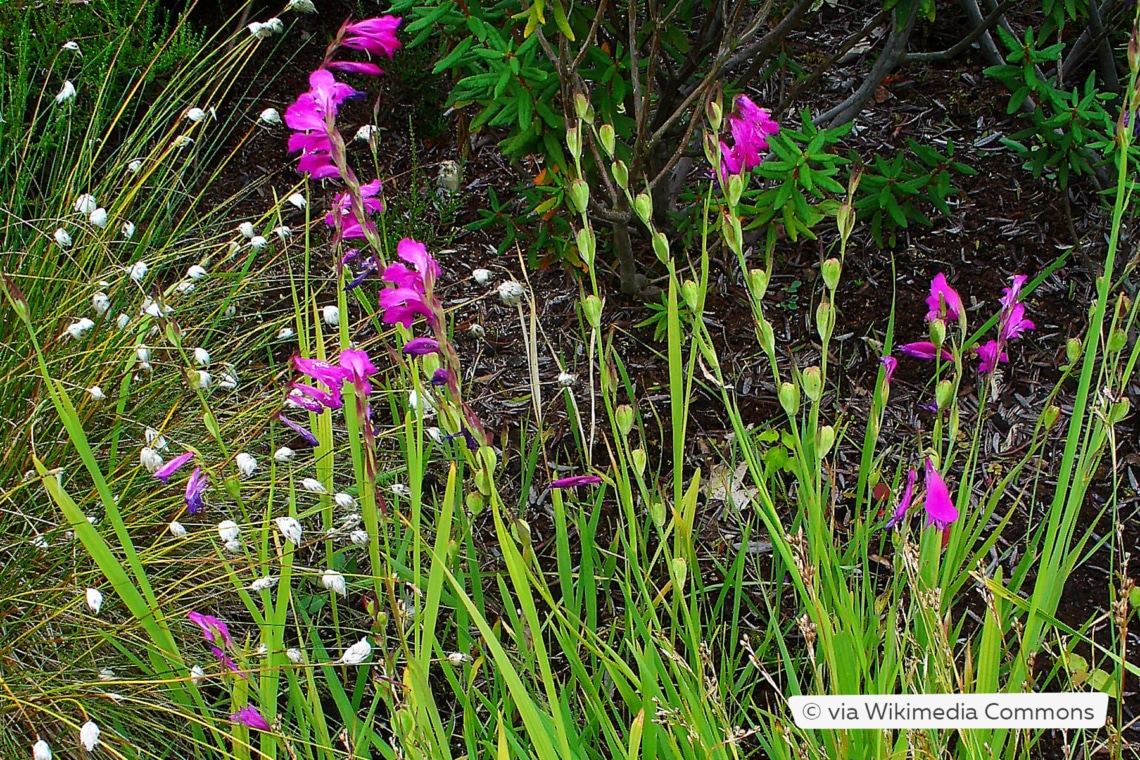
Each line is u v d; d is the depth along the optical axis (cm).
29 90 328
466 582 238
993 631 158
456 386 147
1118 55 361
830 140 254
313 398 165
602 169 265
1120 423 284
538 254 342
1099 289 161
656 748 173
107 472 232
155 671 190
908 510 160
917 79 392
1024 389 295
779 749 168
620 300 334
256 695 201
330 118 162
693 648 171
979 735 167
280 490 248
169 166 304
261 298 332
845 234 155
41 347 234
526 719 142
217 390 281
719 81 243
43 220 271
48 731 199
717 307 329
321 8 448
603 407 300
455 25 255
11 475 226
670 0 281
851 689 169
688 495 181
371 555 184
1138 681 229
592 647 173
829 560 188
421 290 146
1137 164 261
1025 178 354
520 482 280
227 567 179
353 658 163
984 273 328
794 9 279
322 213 372
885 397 192
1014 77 276
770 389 302
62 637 198
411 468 182
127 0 386
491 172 389
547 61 271
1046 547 163
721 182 159
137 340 229
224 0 443
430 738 156
